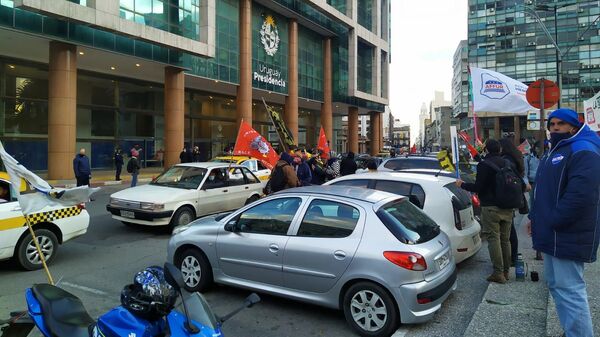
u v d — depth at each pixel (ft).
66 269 23.11
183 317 9.36
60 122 69.21
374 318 15.23
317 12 134.62
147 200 31.96
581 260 11.05
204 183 35.68
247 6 107.76
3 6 60.03
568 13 235.81
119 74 95.14
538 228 11.79
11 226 21.83
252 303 10.27
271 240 17.51
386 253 15.10
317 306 18.13
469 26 261.65
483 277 21.79
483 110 31.12
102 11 67.05
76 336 10.23
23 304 18.01
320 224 16.89
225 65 103.04
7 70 78.54
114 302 18.26
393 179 24.17
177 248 20.07
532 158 43.80
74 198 14.80
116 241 30.04
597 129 30.91
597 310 15.03
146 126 105.29
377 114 189.06
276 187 30.86
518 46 248.32
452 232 21.80
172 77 88.07
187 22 84.74
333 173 48.75
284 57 125.59
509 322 14.97
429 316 15.07
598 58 228.02
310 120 171.53
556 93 26.09
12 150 79.66
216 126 127.95
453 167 24.29
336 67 149.28
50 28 65.46
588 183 10.68
